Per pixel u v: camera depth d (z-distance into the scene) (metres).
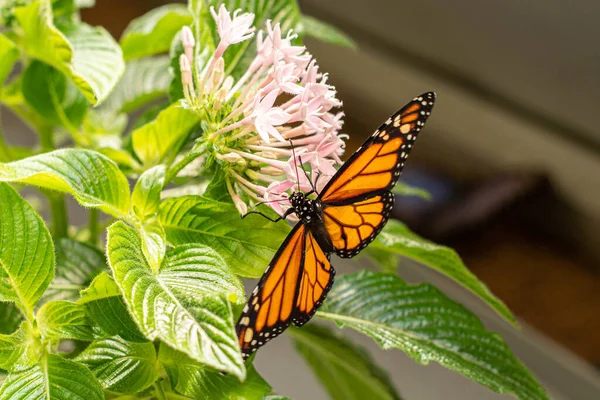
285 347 1.02
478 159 1.27
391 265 0.71
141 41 0.67
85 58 0.62
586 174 1.12
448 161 1.30
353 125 1.39
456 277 0.61
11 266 0.55
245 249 0.58
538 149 1.18
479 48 1.14
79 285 0.61
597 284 1.11
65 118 0.65
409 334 0.61
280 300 0.54
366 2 1.24
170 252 0.55
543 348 0.99
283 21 0.63
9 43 0.62
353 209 0.56
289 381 0.96
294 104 0.56
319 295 0.56
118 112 0.70
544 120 1.16
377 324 0.62
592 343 1.00
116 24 1.46
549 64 1.07
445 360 0.60
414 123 0.55
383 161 0.56
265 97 0.55
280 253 0.54
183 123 0.61
